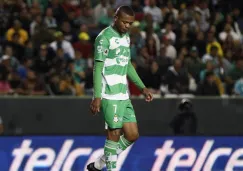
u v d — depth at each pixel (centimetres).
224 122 4288
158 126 4203
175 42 6053
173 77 5047
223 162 3981
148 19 5975
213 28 6259
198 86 5022
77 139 3828
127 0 6506
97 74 2772
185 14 6462
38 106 4112
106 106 2817
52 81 4762
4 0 5825
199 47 6031
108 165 2836
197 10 6569
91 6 6538
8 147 3744
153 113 4200
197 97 4253
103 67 2809
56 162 3797
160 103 4203
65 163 3806
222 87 5216
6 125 4084
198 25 6469
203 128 4256
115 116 2814
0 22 5716
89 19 6088
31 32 5650
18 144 3756
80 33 5662
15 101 4097
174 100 4222
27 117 4106
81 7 6166
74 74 5025
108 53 2800
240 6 7162
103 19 6094
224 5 6931
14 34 5519
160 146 3919
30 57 5306
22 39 5553
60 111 4128
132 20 2783
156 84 5197
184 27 6088
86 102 4150
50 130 4122
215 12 6762
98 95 2764
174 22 6325
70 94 4791
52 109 4125
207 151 3975
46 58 5169
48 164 3784
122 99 2834
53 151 3797
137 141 3884
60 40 5456
